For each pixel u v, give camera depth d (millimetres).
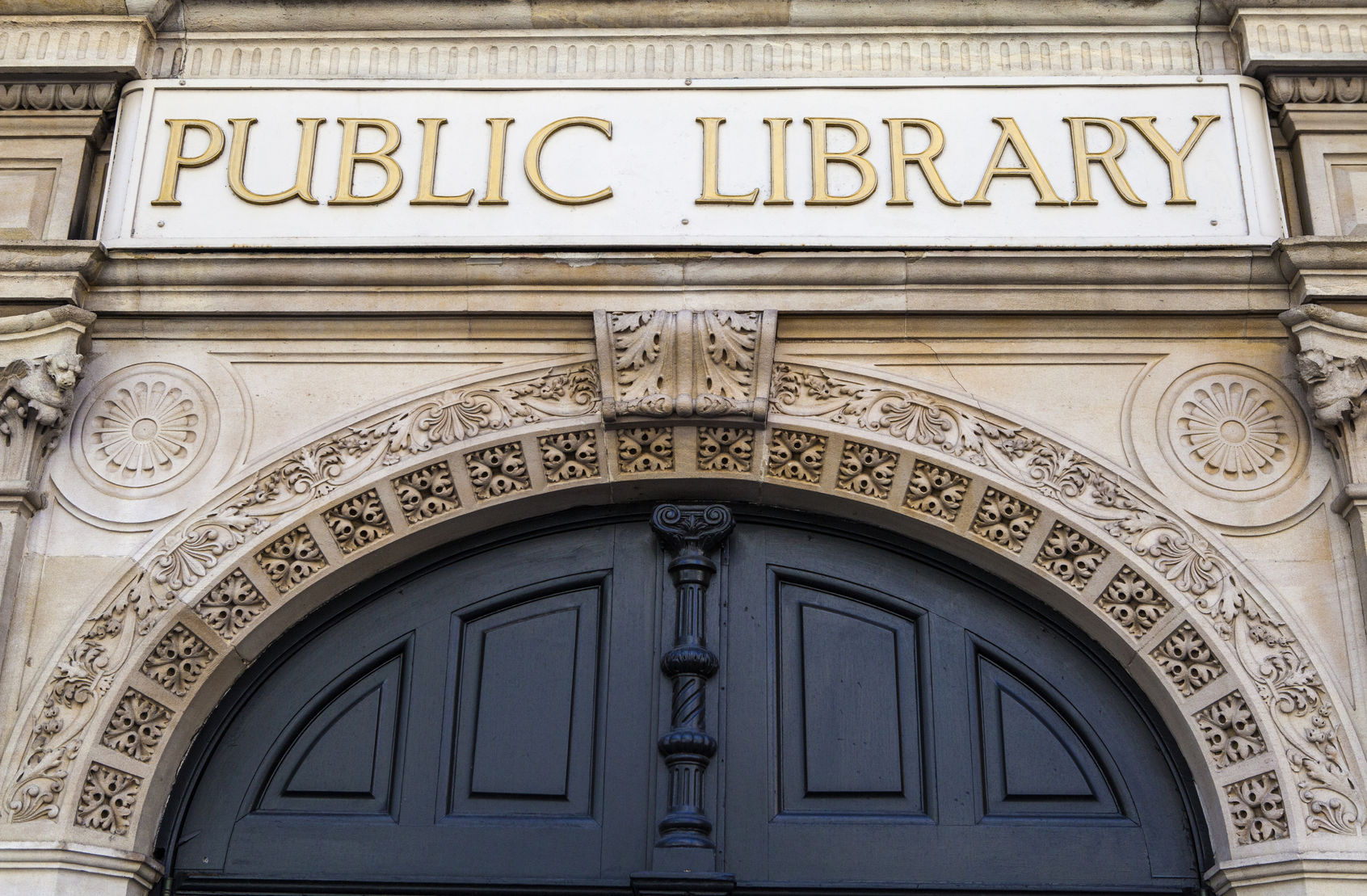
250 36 5113
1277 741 4211
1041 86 4965
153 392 4707
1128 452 4582
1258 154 4855
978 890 4375
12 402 4512
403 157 4902
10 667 4340
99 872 4188
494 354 4754
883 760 4547
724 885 4312
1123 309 4668
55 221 4852
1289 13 4973
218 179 4883
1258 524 4465
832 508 4812
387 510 4645
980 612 4738
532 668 4684
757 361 4633
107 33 5051
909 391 4680
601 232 4762
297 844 4461
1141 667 4496
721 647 4691
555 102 4980
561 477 4734
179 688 4469
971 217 4773
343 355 4758
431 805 4496
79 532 4527
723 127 4926
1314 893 4004
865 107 4949
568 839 4441
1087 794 4500
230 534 4543
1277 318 4684
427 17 5102
